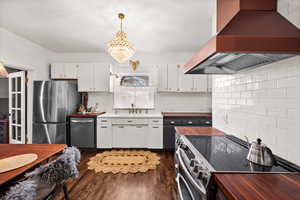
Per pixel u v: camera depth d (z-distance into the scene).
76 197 1.84
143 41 3.16
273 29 0.87
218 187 0.82
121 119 3.41
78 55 3.97
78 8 2.02
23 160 1.20
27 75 3.34
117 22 2.38
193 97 3.93
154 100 3.95
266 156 0.97
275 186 0.72
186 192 1.33
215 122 2.16
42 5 1.96
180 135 1.73
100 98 3.98
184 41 3.16
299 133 0.96
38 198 0.92
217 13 1.42
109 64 3.62
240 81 1.59
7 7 2.00
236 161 1.03
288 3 1.03
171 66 3.65
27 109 3.36
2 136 3.77
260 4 1.00
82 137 3.37
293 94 1.00
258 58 1.11
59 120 3.24
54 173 0.98
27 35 2.91
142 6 1.96
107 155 3.12
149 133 3.39
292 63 1.00
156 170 2.51
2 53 2.66
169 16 2.19
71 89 3.48
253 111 1.39
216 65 1.51
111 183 2.13
